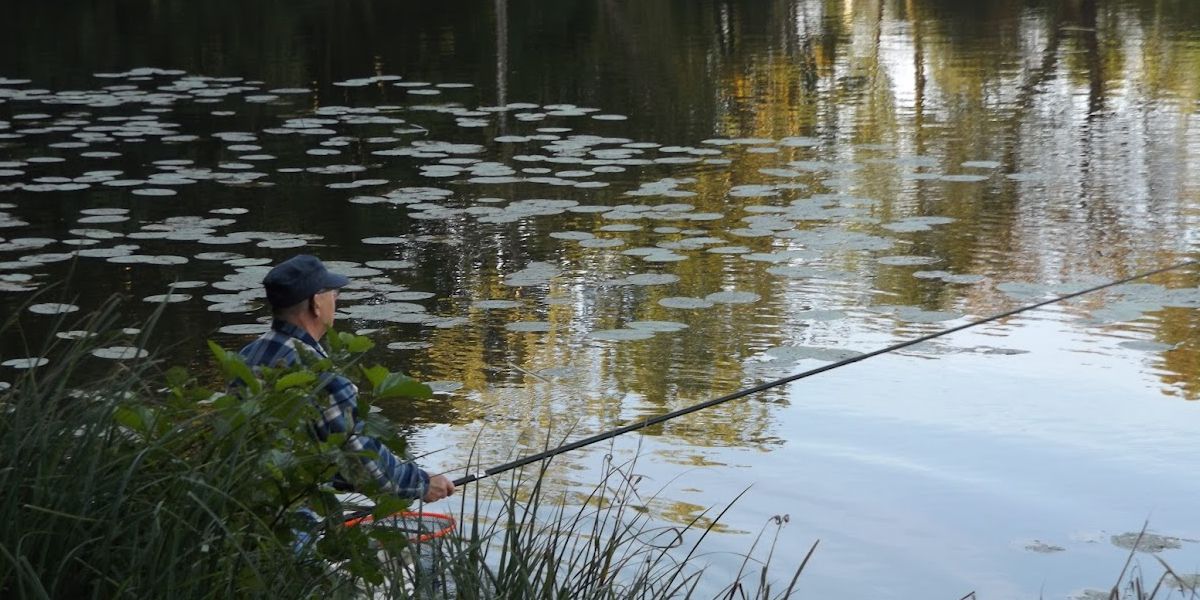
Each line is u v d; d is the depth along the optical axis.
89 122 14.62
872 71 18.66
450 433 5.73
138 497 2.85
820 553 4.59
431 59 20.22
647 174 11.77
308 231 9.66
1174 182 11.27
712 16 26.61
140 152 12.88
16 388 2.97
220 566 2.84
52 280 8.20
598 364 6.67
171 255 8.87
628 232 9.60
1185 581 4.39
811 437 5.65
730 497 5.02
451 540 3.46
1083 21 24.67
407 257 8.91
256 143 13.43
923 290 8.01
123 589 2.61
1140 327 7.23
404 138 13.66
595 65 19.50
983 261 8.70
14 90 17.14
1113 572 4.48
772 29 24.34
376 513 3.24
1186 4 27.66
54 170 11.89
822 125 14.50
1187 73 17.92
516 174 11.78
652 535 4.65
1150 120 14.57
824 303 7.74
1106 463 5.37
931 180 11.42
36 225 9.75
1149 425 5.79
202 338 7.00
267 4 28.20
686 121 14.75
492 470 3.97
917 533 4.74
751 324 7.34
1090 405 6.04
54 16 26.36
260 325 7.25
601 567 3.82
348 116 15.09
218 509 2.86
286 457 3.07
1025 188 11.05
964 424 5.80
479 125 14.48
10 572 2.57
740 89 17.08
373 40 22.59
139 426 3.01
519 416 5.94
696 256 8.89
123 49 21.70
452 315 7.56
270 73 18.91
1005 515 4.90
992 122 14.58
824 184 11.28
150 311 7.49
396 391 3.36
